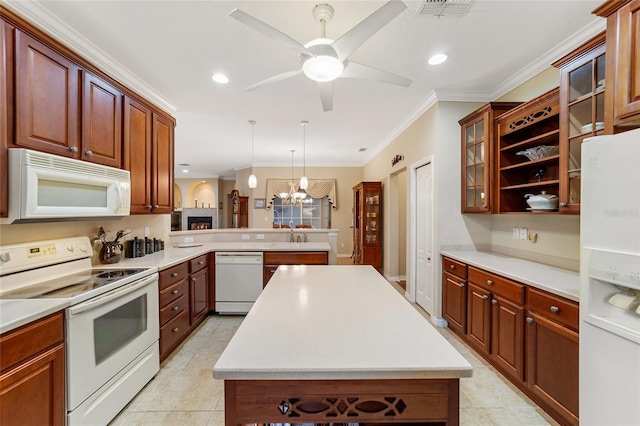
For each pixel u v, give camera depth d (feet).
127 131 7.97
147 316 6.99
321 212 25.95
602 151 3.95
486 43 7.06
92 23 6.21
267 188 25.40
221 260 11.54
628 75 4.30
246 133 15.62
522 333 6.40
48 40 5.69
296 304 4.46
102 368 5.49
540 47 7.25
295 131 15.12
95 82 6.89
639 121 4.34
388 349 3.06
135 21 6.17
